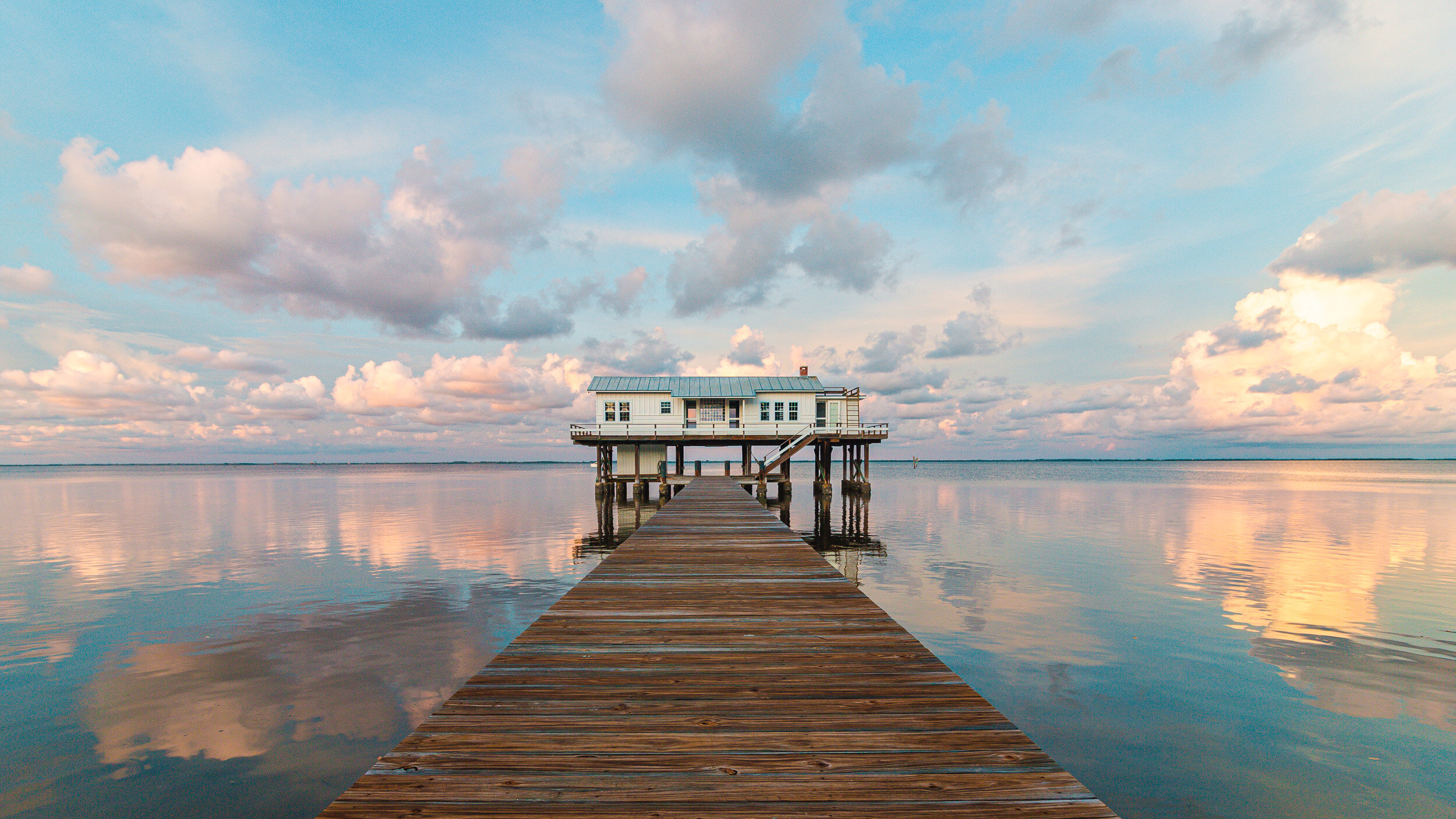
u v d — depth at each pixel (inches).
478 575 690.2
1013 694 353.1
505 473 6481.3
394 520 1310.3
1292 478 4345.5
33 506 1813.5
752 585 304.3
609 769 122.4
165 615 522.9
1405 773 271.0
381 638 453.1
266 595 592.7
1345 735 305.0
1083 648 430.3
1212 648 428.5
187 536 1042.1
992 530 1083.9
